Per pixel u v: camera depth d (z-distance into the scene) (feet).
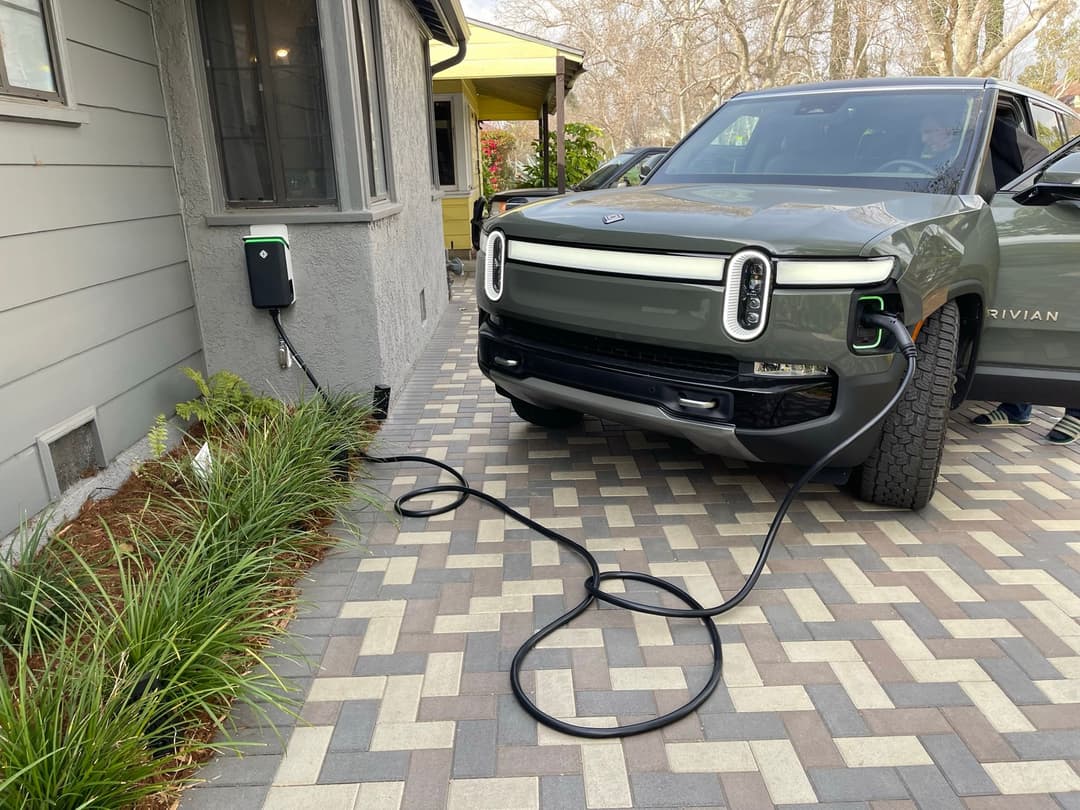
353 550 10.32
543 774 6.61
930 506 11.66
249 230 14.46
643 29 86.89
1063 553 10.29
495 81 45.39
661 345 9.73
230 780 6.51
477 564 10.00
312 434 11.71
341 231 14.60
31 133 9.98
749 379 9.29
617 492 12.12
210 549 8.74
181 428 13.96
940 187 11.73
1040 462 13.55
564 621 8.65
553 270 10.60
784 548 10.39
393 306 16.93
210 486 10.16
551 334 11.16
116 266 12.07
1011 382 12.13
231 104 14.32
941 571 9.82
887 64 80.79
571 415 14.70
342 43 13.75
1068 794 6.43
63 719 6.21
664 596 9.27
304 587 9.43
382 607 9.02
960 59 66.90
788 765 6.72
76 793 5.56
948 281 9.87
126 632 6.99
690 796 6.40
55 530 10.07
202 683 7.00
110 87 12.03
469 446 14.05
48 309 10.28
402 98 20.29
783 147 13.46
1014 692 7.63
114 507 10.99
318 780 6.53
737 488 12.24
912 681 7.78
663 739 7.01
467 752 6.84
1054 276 11.46
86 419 11.05
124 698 6.32
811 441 9.36
